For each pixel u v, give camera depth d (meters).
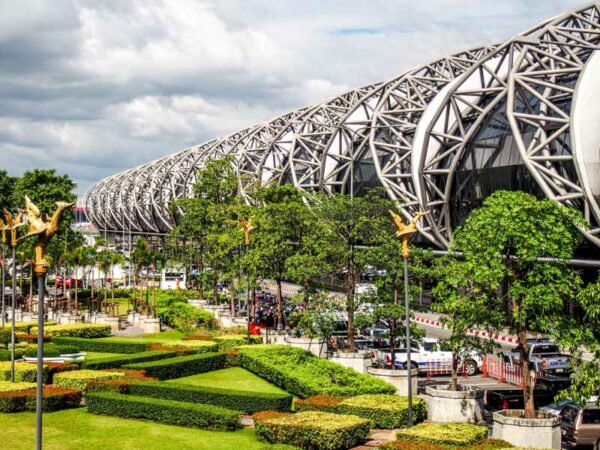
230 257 69.00
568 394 25.50
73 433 29.69
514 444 26.81
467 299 29.17
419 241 74.19
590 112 50.12
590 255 54.38
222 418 30.05
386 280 39.28
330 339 50.69
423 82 77.19
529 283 28.50
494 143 60.00
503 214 28.06
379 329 55.12
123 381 36.59
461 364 46.00
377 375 37.28
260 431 28.31
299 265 46.38
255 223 58.34
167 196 142.25
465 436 25.67
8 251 87.81
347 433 27.50
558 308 28.27
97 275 123.56
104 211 187.12
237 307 75.38
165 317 70.12
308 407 32.06
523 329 28.30
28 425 30.94
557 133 51.34
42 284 21.52
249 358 43.78
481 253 28.53
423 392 39.06
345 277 45.53
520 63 54.94
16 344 51.62
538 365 43.06
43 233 21.41
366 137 78.56
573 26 62.19
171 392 34.81
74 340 52.78
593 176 50.00
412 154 66.56
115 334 62.88
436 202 65.31
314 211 47.84
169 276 108.19
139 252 79.44
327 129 94.50
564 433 30.28
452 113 66.19
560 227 28.02
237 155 118.69
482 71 63.31
